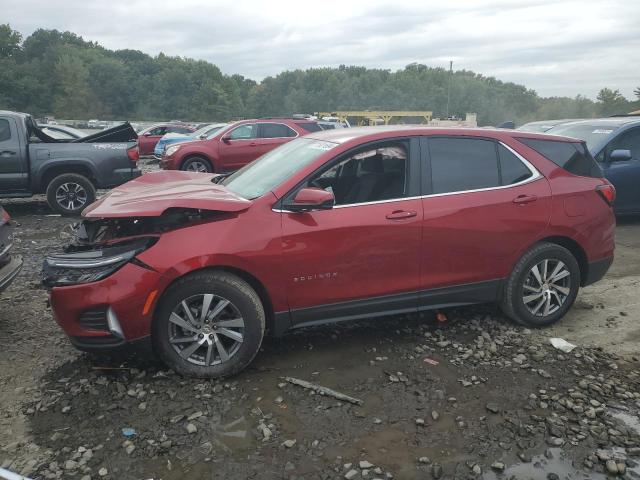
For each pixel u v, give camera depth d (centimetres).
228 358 389
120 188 486
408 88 14138
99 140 1063
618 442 322
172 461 306
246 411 354
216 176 541
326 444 321
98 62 13550
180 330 391
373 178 425
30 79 11669
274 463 304
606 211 496
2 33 13288
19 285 610
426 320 498
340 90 14212
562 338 464
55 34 14825
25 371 407
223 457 309
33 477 292
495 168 461
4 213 509
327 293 409
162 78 13962
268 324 412
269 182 426
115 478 293
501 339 460
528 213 459
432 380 392
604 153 871
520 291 470
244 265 383
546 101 15275
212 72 14488
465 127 468
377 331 475
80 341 376
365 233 410
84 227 426
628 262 693
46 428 336
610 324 494
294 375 400
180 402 363
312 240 397
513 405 361
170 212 393
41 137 1052
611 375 402
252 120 1504
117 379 392
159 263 370
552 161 482
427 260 433
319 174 411
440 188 440
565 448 318
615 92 12850
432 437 328
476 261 450
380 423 341
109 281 367
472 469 300
